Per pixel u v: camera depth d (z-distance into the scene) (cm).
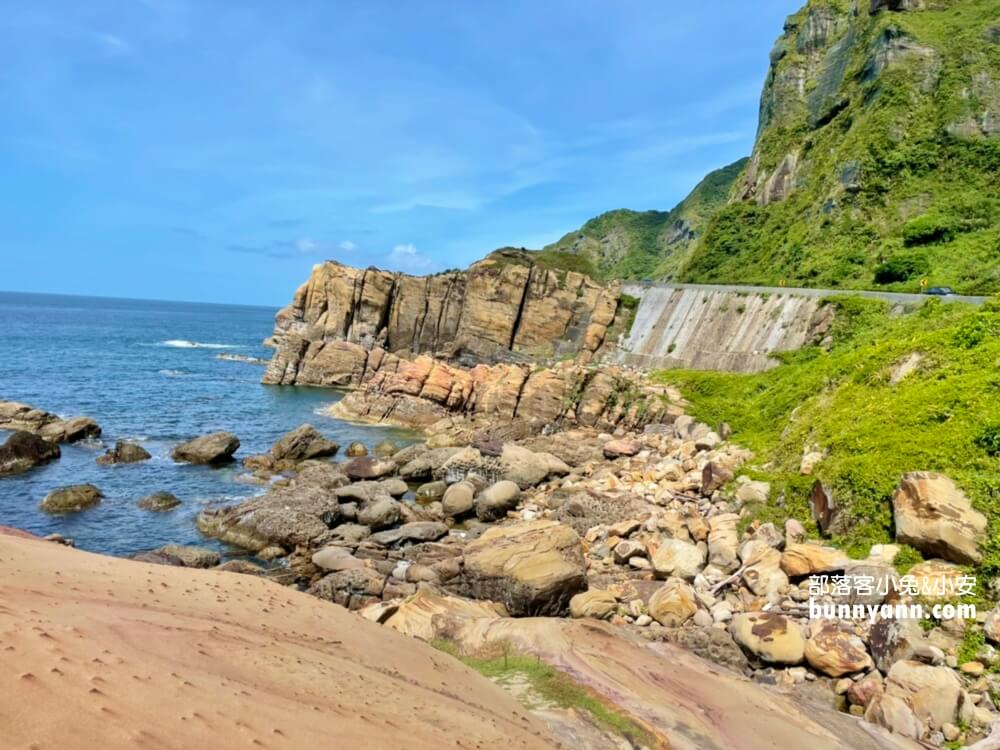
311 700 538
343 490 2598
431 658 857
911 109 5359
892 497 1439
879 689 1085
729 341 4425
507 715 743
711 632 1298
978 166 4772
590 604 1489
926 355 1989
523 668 975
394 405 4859
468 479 2850
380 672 703
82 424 3631
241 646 613
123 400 5025
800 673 1184
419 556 1925
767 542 1636
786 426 2475
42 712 373
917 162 5069
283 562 2009
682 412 3747
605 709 852
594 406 4138
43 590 612
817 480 1700
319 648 710
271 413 4884
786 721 952
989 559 1206
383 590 1617
